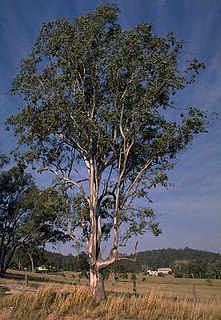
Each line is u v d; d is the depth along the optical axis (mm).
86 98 23703
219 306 19062
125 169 23281
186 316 17438
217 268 97188
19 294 17656
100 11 23344
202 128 22828
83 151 23406
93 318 16156
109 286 30547
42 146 24781
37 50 24328
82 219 22859
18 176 46812
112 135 23109
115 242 21359
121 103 22375
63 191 23469
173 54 22969
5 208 46656
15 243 46469
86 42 22922
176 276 94750
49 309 16547
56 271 88125
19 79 24312
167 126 22953
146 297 18875
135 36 22281
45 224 42031
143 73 22281
